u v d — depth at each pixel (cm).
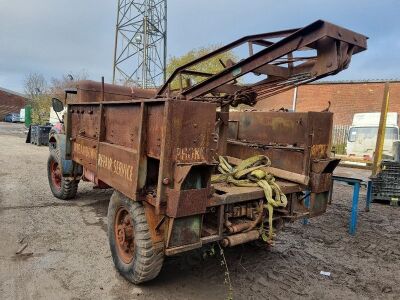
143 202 320
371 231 567
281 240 500
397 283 383
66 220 525
